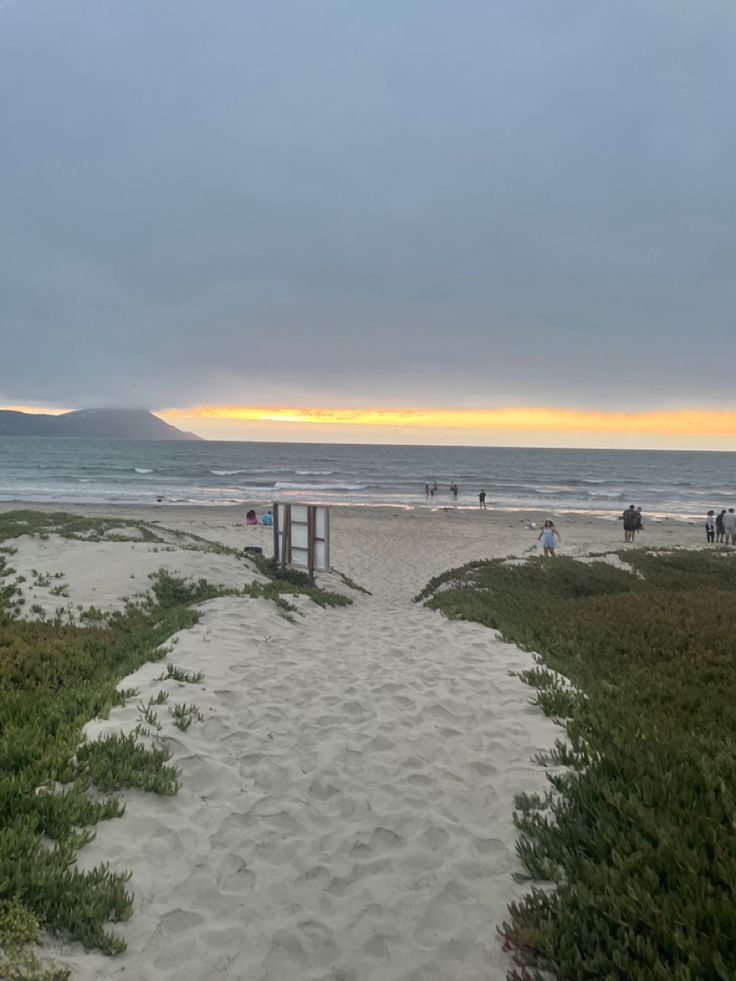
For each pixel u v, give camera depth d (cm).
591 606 1373
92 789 485
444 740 656
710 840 416
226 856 432
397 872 427
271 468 10712
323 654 986
